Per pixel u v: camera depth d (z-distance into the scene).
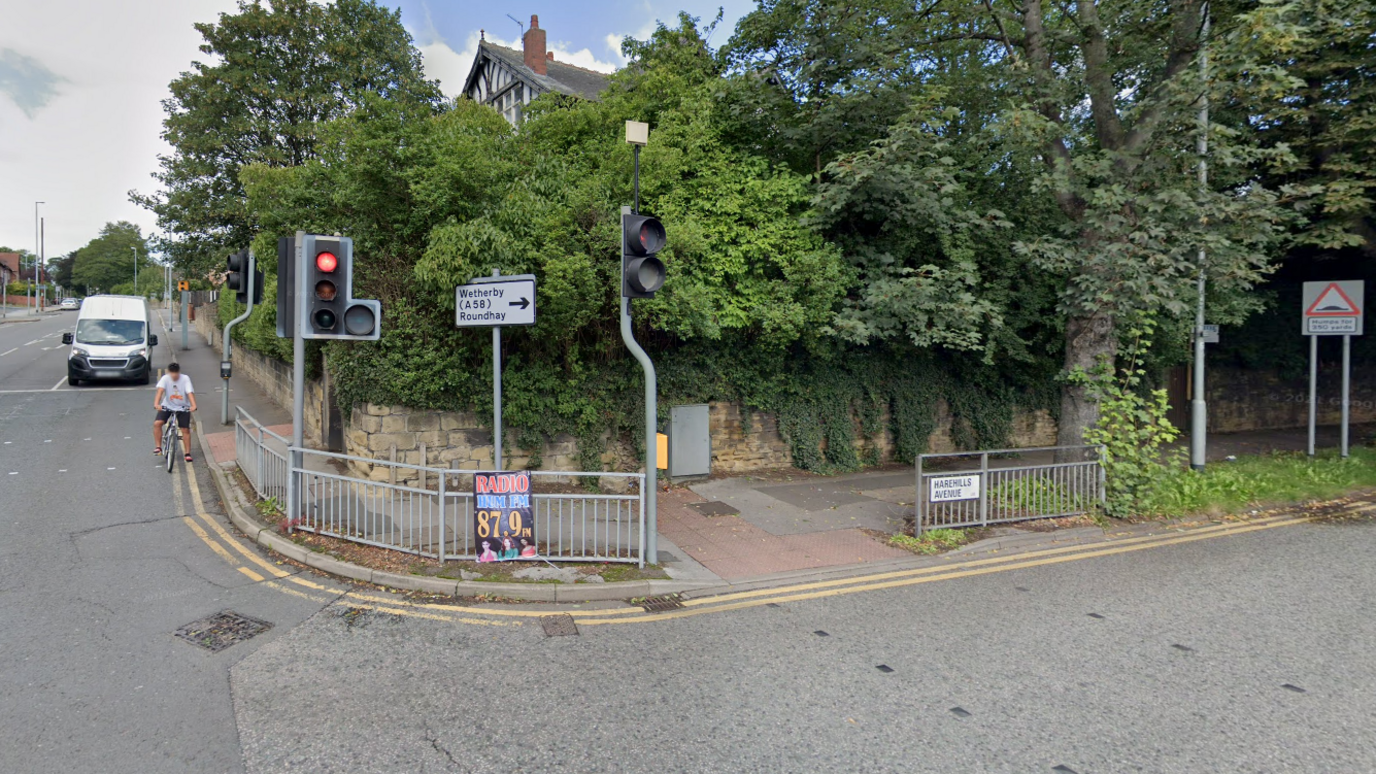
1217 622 5.75
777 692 4.46
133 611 5.57
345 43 22.62
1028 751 3.81
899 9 10.98
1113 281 8.84
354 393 9.24
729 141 11.61
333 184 9.44
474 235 8.19
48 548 7.03
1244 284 9.68
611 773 3.55
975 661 4.97
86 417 14.90
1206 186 9.36
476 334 9.47
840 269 10.73
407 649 5.04
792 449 12.06
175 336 40.31
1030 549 8.01
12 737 3.79
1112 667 4.88
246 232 23.02
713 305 10.13
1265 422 19.56
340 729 3.94
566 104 12.63
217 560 6.83
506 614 5.79
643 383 10.60
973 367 13.91
